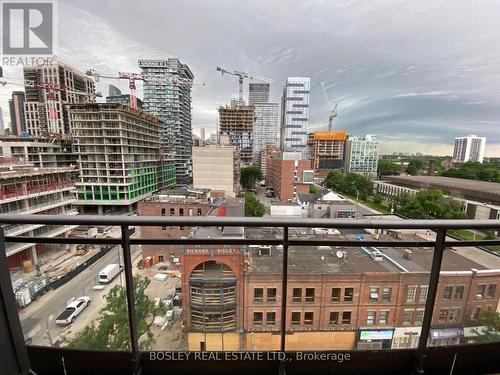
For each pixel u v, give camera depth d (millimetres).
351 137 99312
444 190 46312
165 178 50469
